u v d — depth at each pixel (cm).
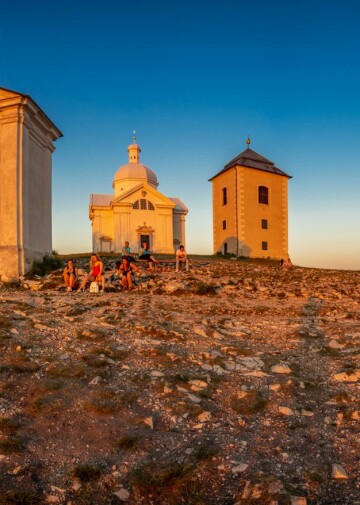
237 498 407
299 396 591
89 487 421
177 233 5500
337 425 515
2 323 846
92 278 1476
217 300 1285
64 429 508
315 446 478
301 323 977
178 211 5484
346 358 721
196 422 528
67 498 409
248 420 536
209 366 694
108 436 497
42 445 480
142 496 413
